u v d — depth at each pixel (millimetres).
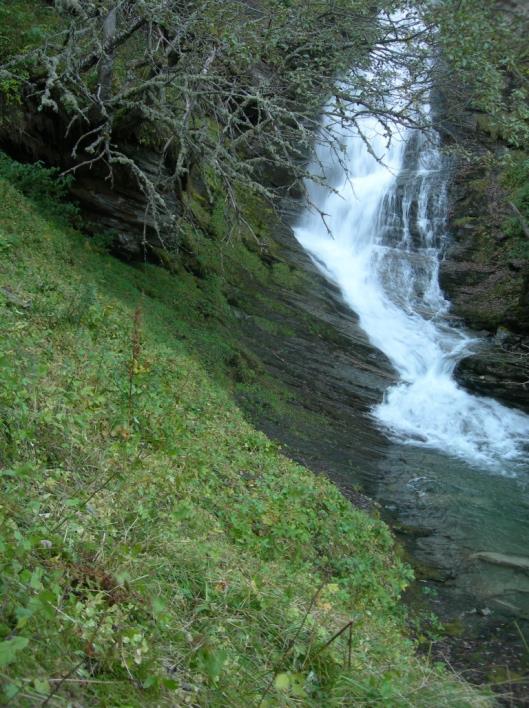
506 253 20375
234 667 3344
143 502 4910
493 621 7477
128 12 11750
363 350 17297
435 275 21094
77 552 3643
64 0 11016
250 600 4129
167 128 12758
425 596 7879
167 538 4441
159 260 15102
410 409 15656
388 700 3541
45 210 12586
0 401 4875
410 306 20156
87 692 2637
